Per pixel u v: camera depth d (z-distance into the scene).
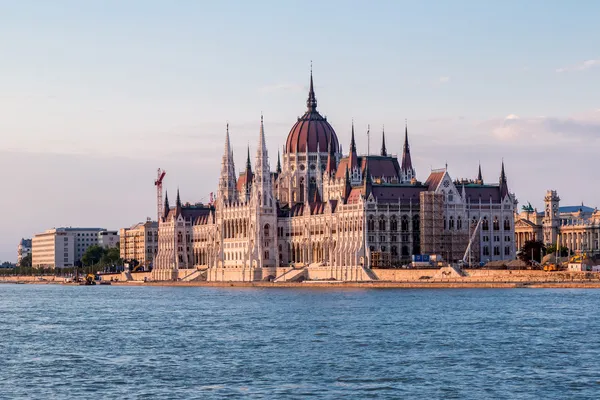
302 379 172.12
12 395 161.75
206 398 157.00
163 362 194.12
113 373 181.50
